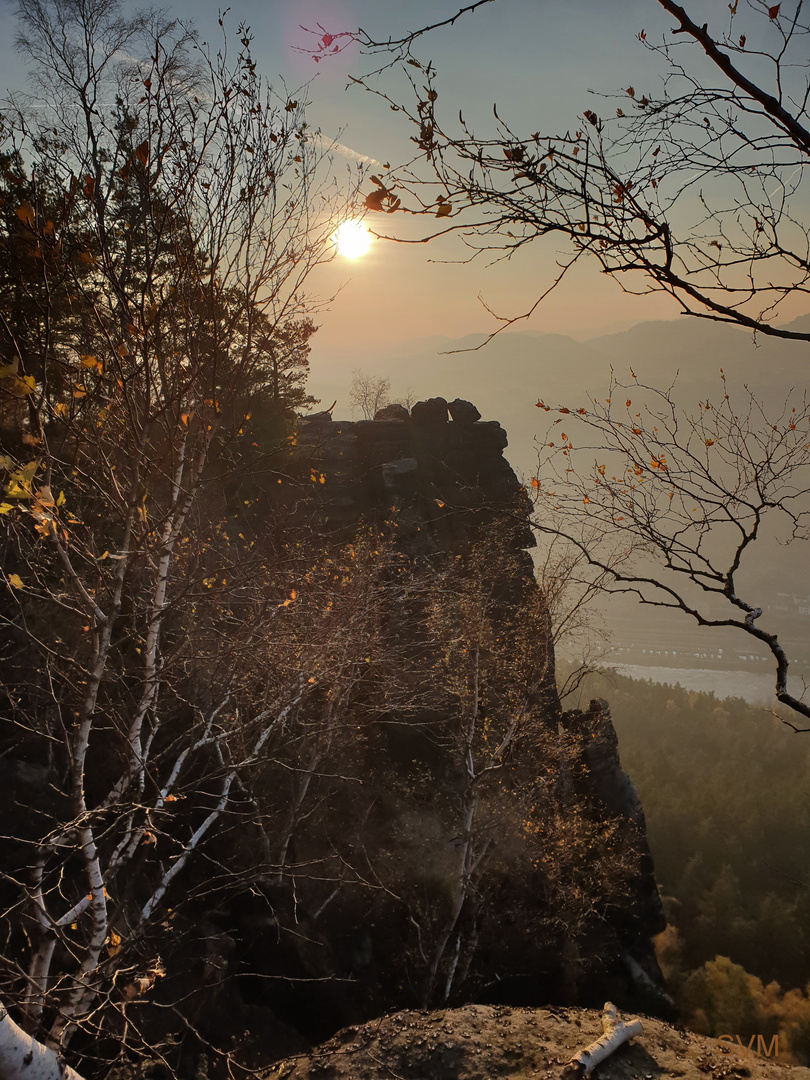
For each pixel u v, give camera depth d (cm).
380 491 2992
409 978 1870
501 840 2066
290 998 1641
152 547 781
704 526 420
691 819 7312
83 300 662
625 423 460
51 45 627
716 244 275
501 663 1938
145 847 828
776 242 269
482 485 3078
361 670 1527
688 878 5931
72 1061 881
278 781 1838
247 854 1625
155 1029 1195
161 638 983
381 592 1473
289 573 977
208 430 819
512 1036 918
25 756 1443
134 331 684
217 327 766
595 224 272
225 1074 1231
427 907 2044
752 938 5041
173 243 712
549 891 2225
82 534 822
